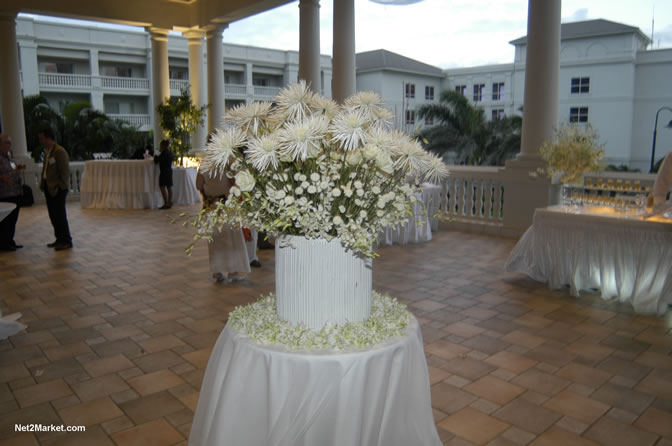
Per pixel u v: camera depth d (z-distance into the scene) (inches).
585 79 1073.5
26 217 408.8
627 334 163.6
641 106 1041.5
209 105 532.7
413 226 302.7
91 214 429.7
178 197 487.5
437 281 224.8
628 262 190.1
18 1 449.4
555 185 304.3
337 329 77.0
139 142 821.2
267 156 68.4
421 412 85.0
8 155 284.8
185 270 246.4
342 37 358.3
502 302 195.9
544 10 290.7
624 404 120.3
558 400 122.0
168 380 132.6
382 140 71.1
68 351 151.2
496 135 788.0
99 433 108.2
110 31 1079.6
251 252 246.7
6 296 205.9
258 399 76.6
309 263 77.0
